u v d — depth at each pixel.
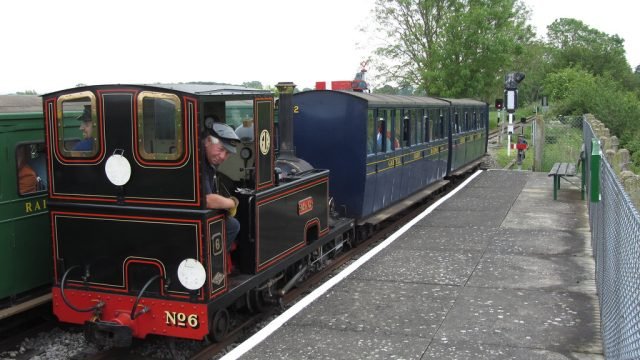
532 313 6.00
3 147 6.47
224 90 5.79
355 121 9.47
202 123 5.21
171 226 5.34
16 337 6.70
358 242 9.92
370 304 6.42
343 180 9.63
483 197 13.16
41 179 6.99
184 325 5.36
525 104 71.50
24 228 6.75
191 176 5.23
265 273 6.33
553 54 85.75
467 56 34.19
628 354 3.73
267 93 6.32
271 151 6.48
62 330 6.97
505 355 5.07
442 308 6.23
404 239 9.28
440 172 14.84
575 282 6.96
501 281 7.06
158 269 5.44
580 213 11.12
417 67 36.12
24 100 7.14
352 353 5.23
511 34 36.41
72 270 5.76
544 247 8.59
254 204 6.09
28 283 6.83
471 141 18.69
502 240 9.06
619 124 27.02
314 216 7.68
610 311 4.93
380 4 35.88
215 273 5.41
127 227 5.51
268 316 6.86
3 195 6.49
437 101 14.51
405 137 11.84
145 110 5.35
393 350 5.25
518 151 20.38
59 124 5.67
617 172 9.81
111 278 5.62
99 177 5.57
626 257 4.11
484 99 37.31
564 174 12.60
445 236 9.41
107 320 5.63
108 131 5.49
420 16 35.91
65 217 5.73
